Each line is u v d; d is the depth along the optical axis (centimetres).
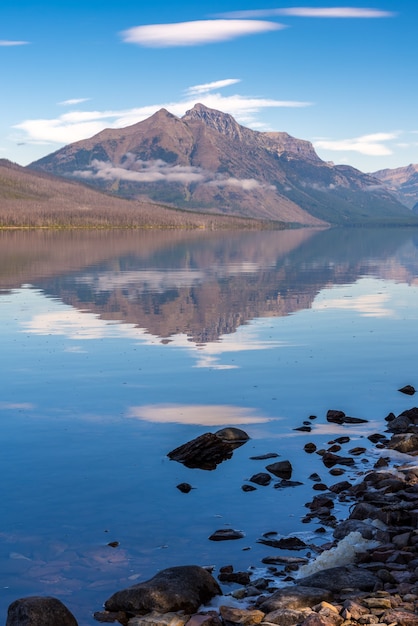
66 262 9106
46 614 927
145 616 955
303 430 1852
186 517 1295
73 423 1897
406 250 13125
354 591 995
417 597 963
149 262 9231
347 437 1775
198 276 6900
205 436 1667
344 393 2261
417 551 1113
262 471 1545
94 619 965
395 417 1955
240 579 1064
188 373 2534
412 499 1330
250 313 4159
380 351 2978
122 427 1864
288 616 920
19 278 6538
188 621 934
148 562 1124
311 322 3812
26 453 1647
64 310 4225
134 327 3588
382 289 5606
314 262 9381
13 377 2464
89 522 1270
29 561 1124
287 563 1114
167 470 1543
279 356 2861
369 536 1177
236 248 13925
